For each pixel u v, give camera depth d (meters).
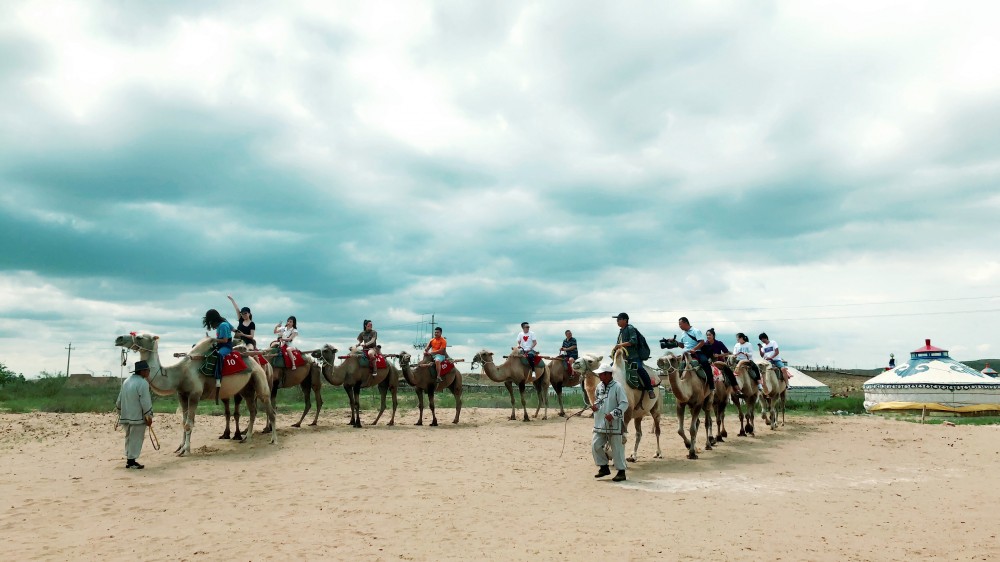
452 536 8.25
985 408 28.72
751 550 7.71
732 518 9.26
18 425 18.66
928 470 13.64
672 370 14.02
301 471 12.51
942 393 29.08
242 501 10.12
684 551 7.64
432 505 9.98
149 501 10.04
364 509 9.68
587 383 15.51
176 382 13.77
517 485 11.54
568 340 24.28
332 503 10.04
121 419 12.56
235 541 7.98
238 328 16.23
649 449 15.91
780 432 19.61
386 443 16.12
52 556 7.35
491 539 8.12
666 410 25.92
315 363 18.98
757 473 12.92
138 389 12.60
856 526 8.91
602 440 12.16
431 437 17.42
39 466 12.73
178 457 13.77
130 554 7.44
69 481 11.38
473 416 23.86
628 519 9.15
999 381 29.20
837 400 34.41
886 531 8.66
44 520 8.90
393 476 12.19
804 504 10.24
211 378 14.38
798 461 14.48
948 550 7.81
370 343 19.67
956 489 11.62
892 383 30.53
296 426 18.66
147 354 13.27
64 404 24.77
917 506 10.19
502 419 22.81
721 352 16.50
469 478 12.11
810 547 7.88
